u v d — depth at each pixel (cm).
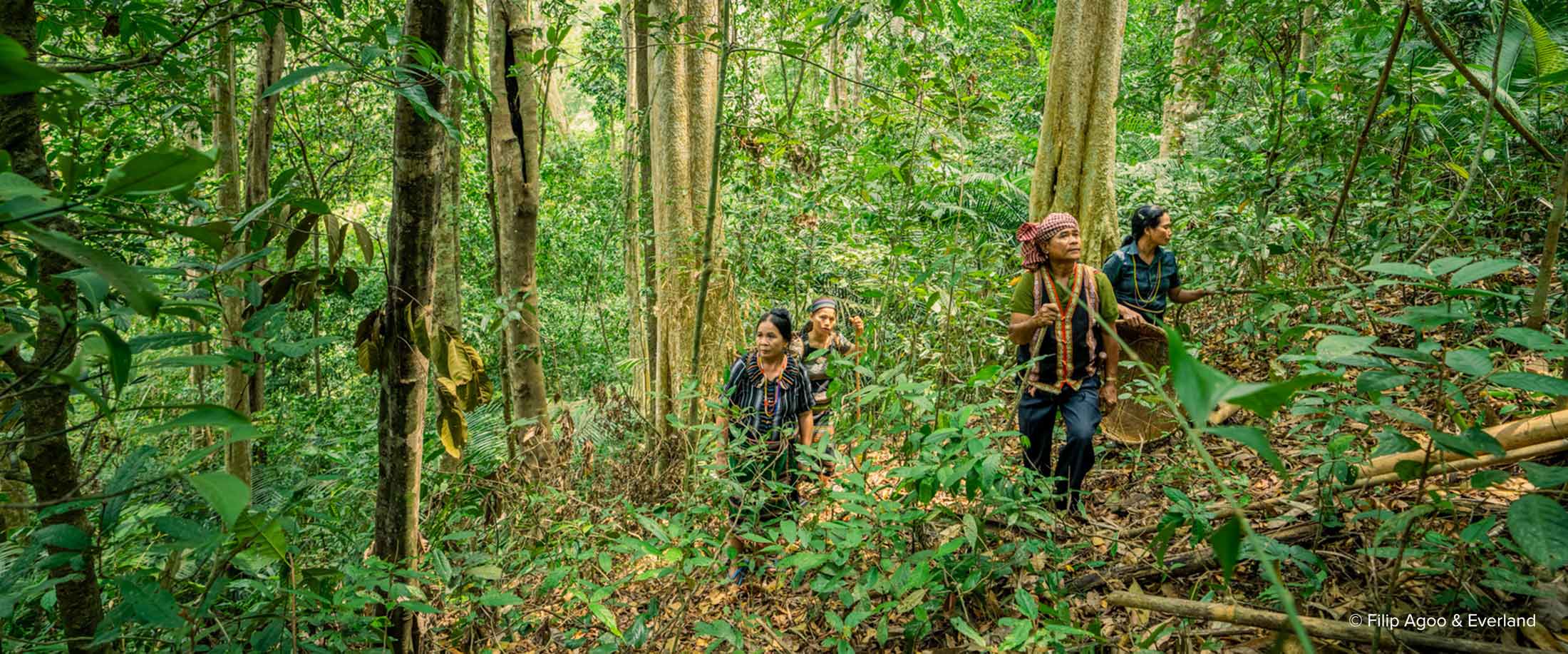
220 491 80
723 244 633
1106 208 600
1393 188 445
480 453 454
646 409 643
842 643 237
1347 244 418
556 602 328
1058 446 435
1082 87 591
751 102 633
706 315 623
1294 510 283
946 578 263
